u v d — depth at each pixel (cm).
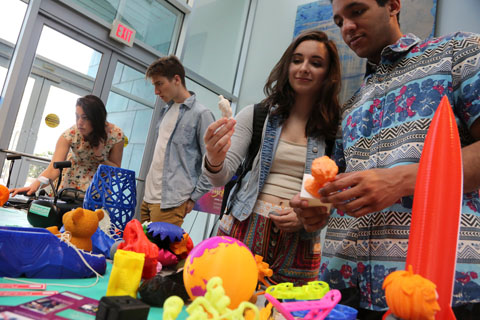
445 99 34
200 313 31
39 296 43
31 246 51
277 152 97
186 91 182
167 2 323
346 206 53
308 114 102
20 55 221
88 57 261
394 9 75
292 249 90
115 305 32
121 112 285
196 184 171
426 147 33
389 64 76
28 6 224
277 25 379
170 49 335
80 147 162
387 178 51
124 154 288
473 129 61
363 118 75
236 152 97
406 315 30
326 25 321
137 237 60
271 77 106
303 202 62
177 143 168
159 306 47
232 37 393
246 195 96
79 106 157
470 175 52
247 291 43
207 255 43
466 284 53
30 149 235
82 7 249
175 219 162
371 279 63
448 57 64
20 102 226
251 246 91
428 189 31
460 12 253
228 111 76
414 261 31
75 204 101
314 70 95
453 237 30
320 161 53
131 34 281
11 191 143
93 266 57
